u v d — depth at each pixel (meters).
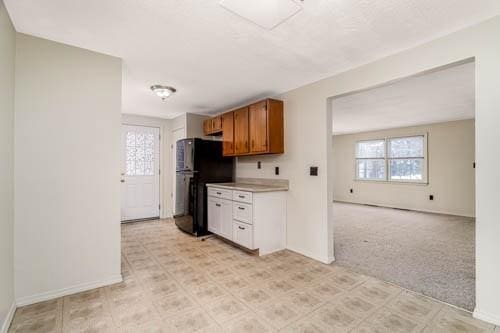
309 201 3.12
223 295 2.17
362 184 7.46
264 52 2.33
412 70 2.21
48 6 1.66
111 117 2.39
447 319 1.83
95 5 1.65
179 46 2.22
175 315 1.87
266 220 3.23
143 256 3.12
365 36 2.04
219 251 3.31
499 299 1.75
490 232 1.78
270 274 2.60
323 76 2.92
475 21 1.82
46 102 2.09
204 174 4.12
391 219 5.27
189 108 4.52
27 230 2.01
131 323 1.77
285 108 3.48
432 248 3.39
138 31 1.97
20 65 1.99
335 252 3.25
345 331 1.70
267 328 1.73
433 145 6.03
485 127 1.80
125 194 4.99
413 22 1.83
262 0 1.59
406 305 2.02
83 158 2.25
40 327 1.73
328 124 2.98
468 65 2.64
